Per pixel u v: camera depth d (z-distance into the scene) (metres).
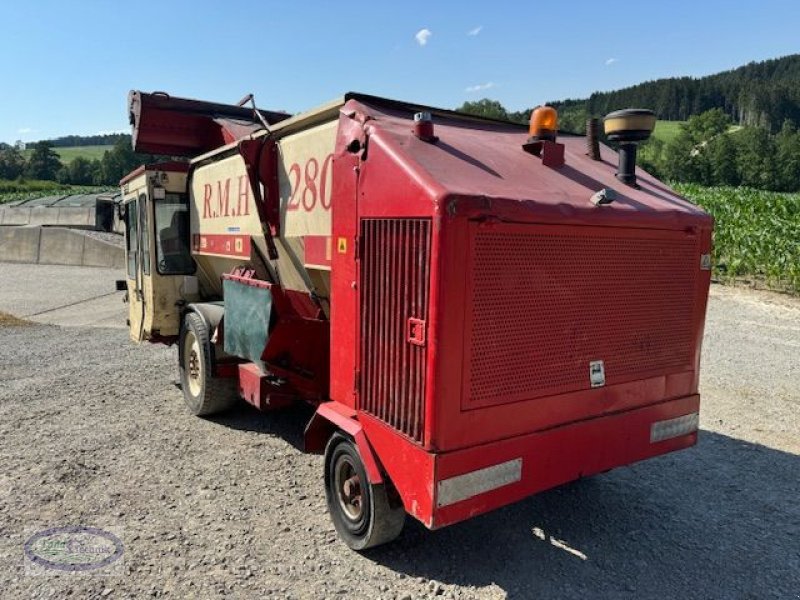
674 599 3.40
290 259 4.86
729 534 4.11
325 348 4.81
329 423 4.03
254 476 5.00
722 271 16.69
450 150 3.51
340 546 3.93
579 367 3.47
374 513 3.58
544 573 3.64
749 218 17.97
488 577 3.60
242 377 5.62
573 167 3.99
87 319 13.92
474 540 4.02
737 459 5.37
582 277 3.40
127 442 5.73
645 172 4.52
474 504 3.14
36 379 8.08
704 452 5.53
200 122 7.55
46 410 6.69
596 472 3.60
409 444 3.18
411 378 3.14
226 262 6.16
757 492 4.75
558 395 3.40
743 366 8.27
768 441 5.78
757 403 6.81
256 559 3.77
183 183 6.99
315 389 4.94
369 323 3.47
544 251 3.23
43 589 3.43
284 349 4.92
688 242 3.86
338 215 3.76
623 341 3.65
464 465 3.08
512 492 3.26
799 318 11.48
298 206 4.57
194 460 5.32
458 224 2.94
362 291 3.53
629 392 3.72
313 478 4.97
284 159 4.78
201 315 6.26
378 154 3.38
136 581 3.52
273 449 5.59
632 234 3.57
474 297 3.03
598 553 3.87
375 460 3.49
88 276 21.36
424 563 3.74
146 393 7.42
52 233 25.66
